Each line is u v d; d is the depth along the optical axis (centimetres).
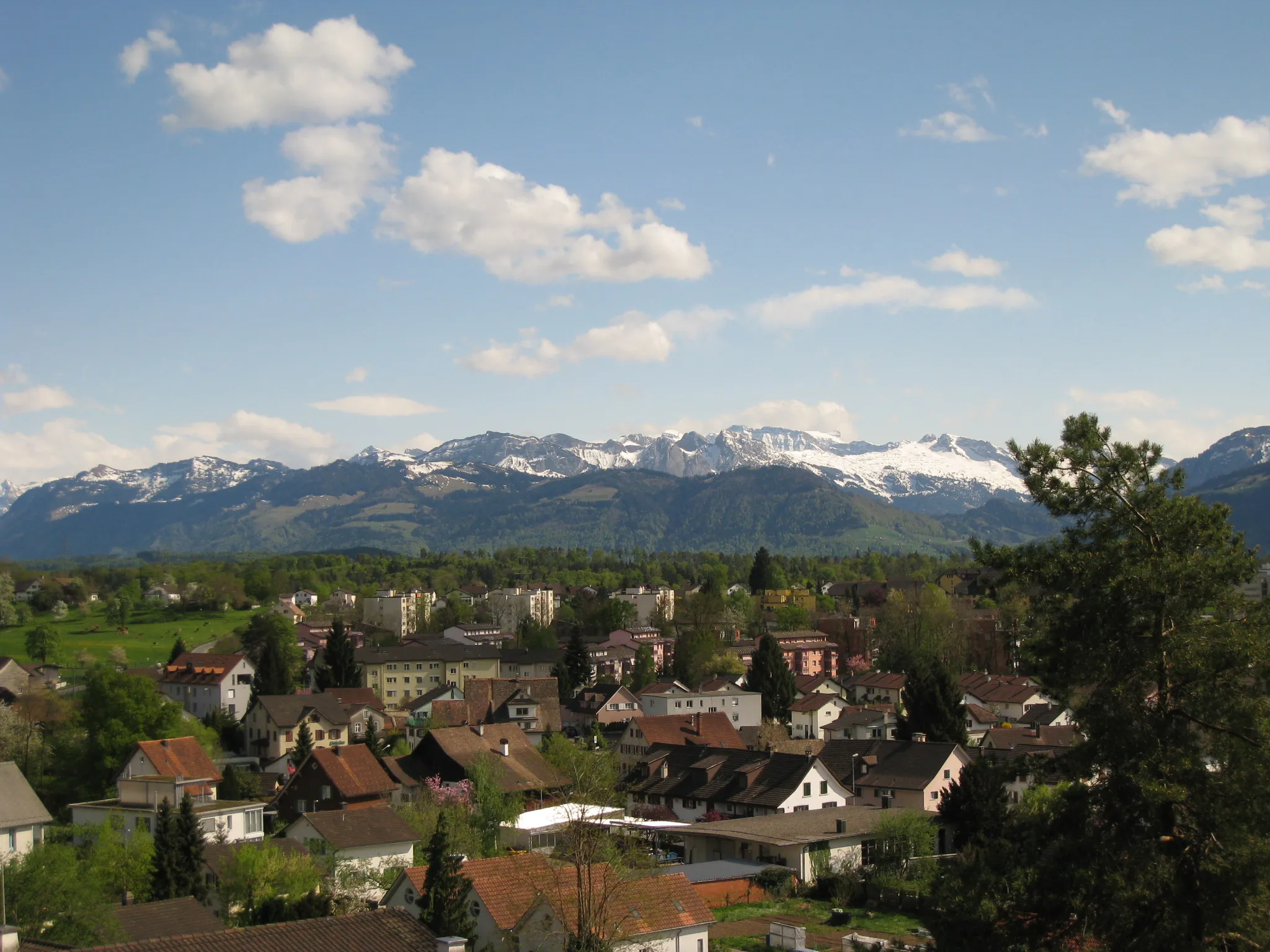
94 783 10981
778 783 9769
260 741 14250
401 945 4062
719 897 7531
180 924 5534
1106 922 3469
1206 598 3622
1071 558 3822
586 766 9281
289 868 6619
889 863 8050
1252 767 3403
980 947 3562
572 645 19500
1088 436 3944
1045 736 12569
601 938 4659
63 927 5144
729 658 19800
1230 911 3284
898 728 12438
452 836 7938
